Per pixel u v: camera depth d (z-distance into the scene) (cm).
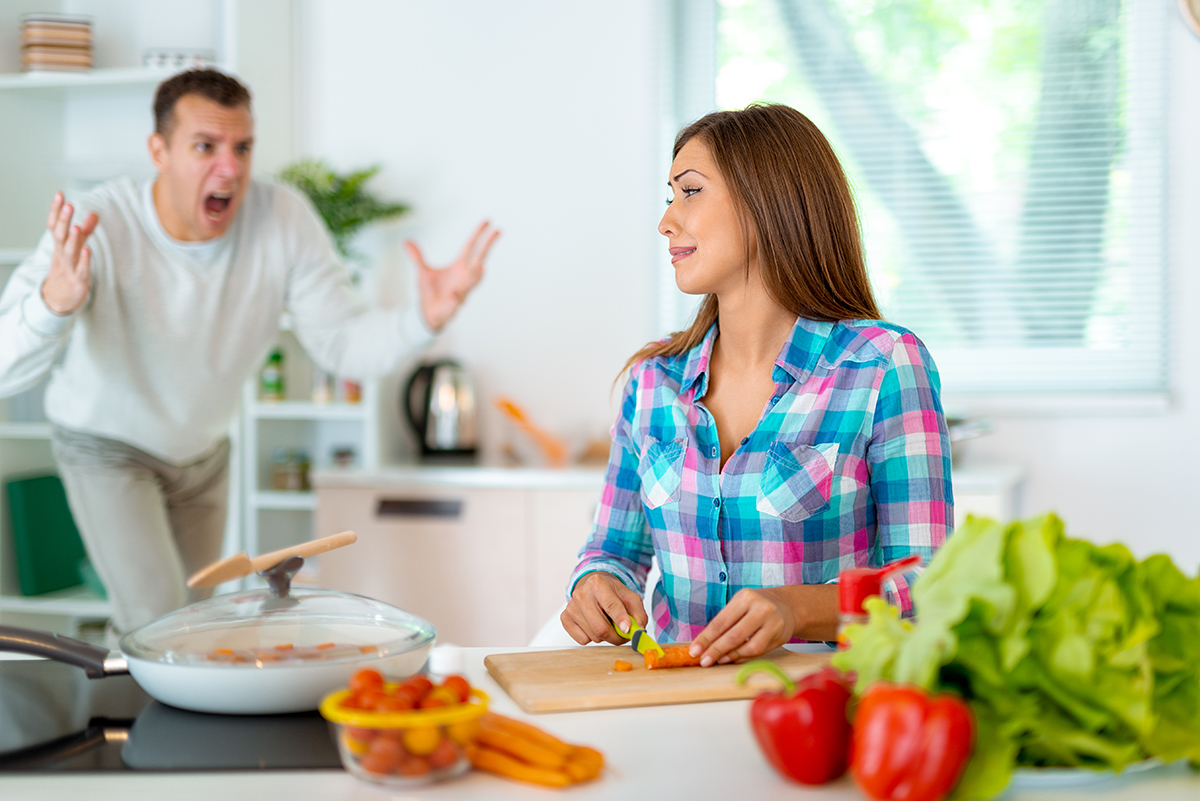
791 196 131
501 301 331
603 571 133
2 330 199
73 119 349
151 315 224
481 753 77
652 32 320
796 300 132
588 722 89
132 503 227
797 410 130
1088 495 295
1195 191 288
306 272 244
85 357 222
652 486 137
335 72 338
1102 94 292
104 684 104
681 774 76
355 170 338
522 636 281
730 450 135
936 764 63
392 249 335
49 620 333
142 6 344
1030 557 69
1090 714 70
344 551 288
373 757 73
